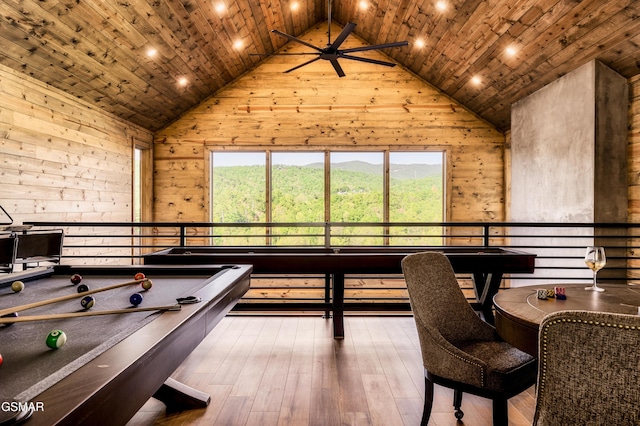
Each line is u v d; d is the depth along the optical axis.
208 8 4.52
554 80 4.76
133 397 1.00
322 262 3.28
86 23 3.74
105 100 5.15
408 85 6.69
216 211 6.92
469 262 3.30
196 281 2.20
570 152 4.49
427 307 2.06
